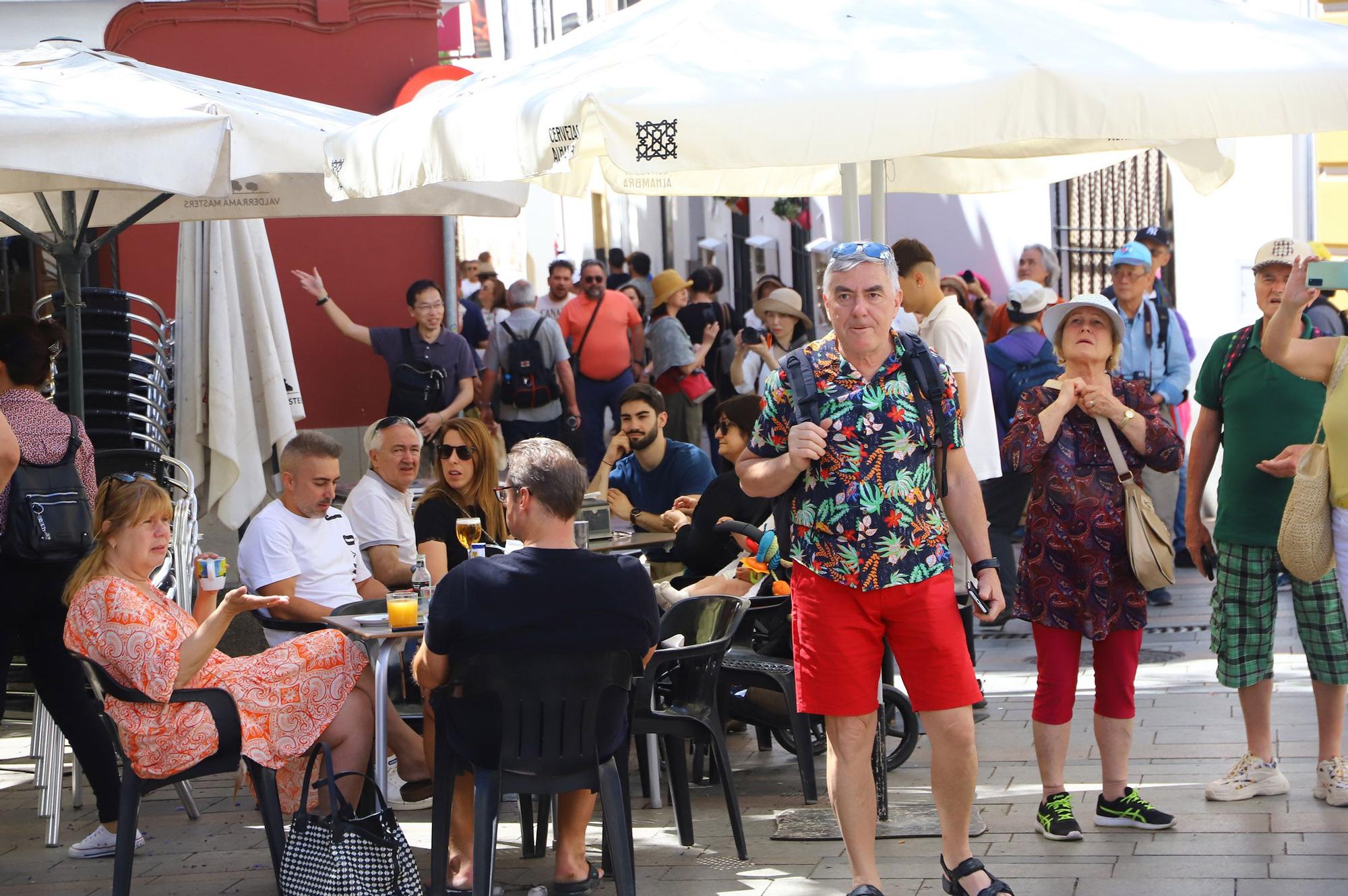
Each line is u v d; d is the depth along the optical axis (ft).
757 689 24.67
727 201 80.84
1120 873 19.02
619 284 63.77
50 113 20.47
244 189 30.25
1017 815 21.79
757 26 18.21
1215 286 44.04
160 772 19.29
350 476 39.83
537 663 17.53
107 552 20.18
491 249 91.15
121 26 38.75
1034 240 60.39
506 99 18.60
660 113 16.48
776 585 23.90
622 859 17.87
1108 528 20.24
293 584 24.00
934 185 30.60
